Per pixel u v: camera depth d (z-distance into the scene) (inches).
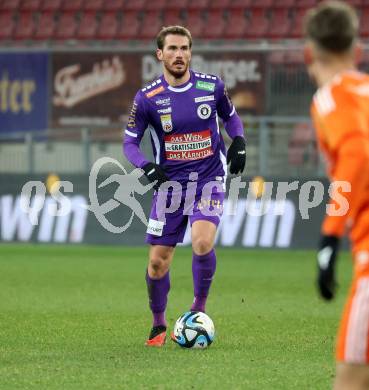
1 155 2832.2
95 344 1236.5
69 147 2780.5
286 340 1275.8
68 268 2267.5
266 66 2797.7
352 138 623.5
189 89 1235.2
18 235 2832.2
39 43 3218.5
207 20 3368.6
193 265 1216.8
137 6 3449.8
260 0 3351.4
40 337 1298.0
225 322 1450.5
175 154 1235.9
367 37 3157.0
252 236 2642.7
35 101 2974.9
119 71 2920.8
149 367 1068.5
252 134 2659.9
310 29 661.9
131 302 1696.6
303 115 2787.9
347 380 650.8
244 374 1031.6
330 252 629.6
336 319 1487.5
